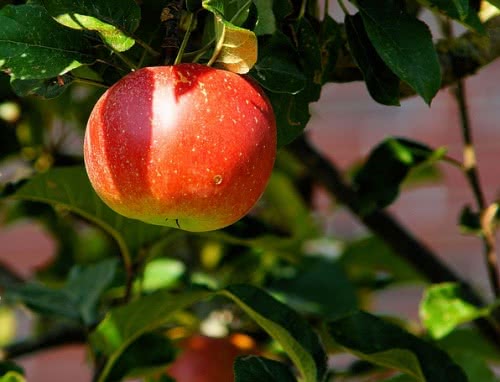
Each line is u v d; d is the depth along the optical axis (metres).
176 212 1.15
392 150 1.37
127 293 1.40
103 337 1.34
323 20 1.22
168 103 1.14
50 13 1.15
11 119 1.50
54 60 1.16
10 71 1.16
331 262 1.54
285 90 1.18
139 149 1.14
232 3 1.15
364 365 1.42
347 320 1.29
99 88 1.27
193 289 1.32
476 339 1.47
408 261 1.49
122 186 1.15
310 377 1.26
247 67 1.16
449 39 1.30
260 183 1.16
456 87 1.38
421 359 1.29
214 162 1.14
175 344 1.44
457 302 1.36
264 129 1.15
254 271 1.58
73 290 1.47
